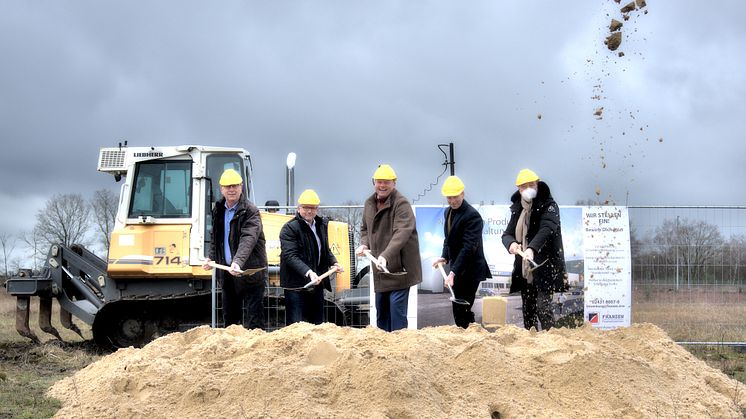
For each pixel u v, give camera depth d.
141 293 13.76
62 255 14.20
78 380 7.89
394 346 7.25
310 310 9.80
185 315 13.63
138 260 13.38
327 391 6.46
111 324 13.62
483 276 9.23
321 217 9.90
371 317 12.50
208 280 13.57
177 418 6.27
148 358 7.46
